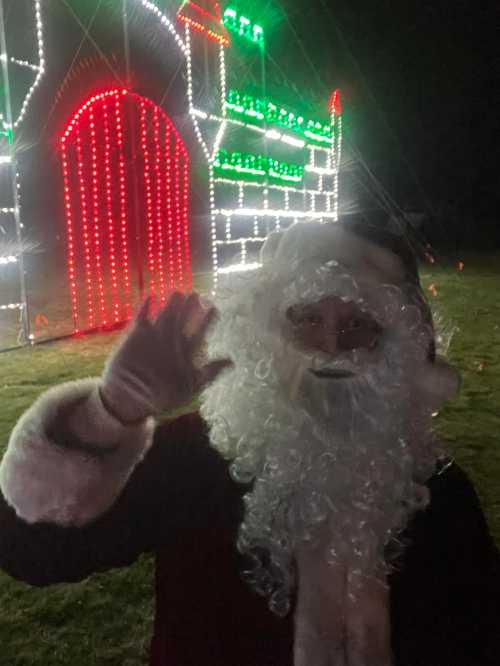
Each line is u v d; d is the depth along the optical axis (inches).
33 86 292.4
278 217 547.8
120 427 43.3
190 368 42.3
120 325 346.6
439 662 49.5
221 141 461.1
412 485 49.7
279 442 48.0
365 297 47.7
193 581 49.4
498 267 661.9
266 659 47.5
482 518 53.9
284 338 48.3
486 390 245.3
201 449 51.4
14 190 304.5
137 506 49.9
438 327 56.8
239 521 49.3
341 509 47.7
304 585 47.8
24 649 113.6
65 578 48.2
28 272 606.2
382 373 48.3
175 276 532.1
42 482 43.8
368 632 47.5
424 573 50.1
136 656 112.3
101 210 603.2
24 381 253.3
